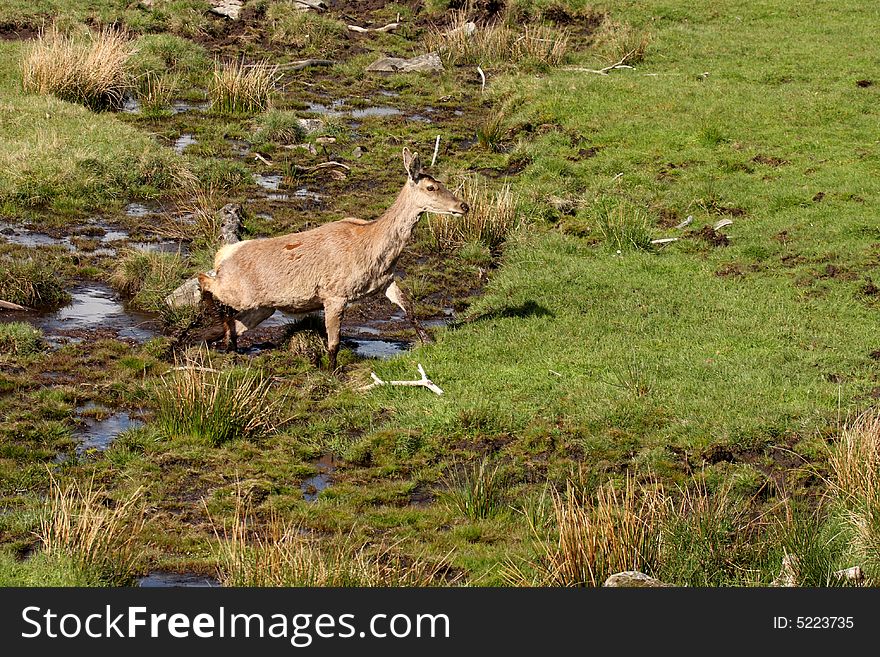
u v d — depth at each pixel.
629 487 19.05
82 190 36.62
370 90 53.91
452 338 27.23
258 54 58.00
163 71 51.69
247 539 18.27
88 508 17.36
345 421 22.97
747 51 55.94
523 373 25.12
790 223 35.72
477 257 34.25
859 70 51.81
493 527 19.17
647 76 51.62
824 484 20.70
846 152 41.56
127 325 27.67
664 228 36.34
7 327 25.83
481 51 58.62
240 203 36.88
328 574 16.33
